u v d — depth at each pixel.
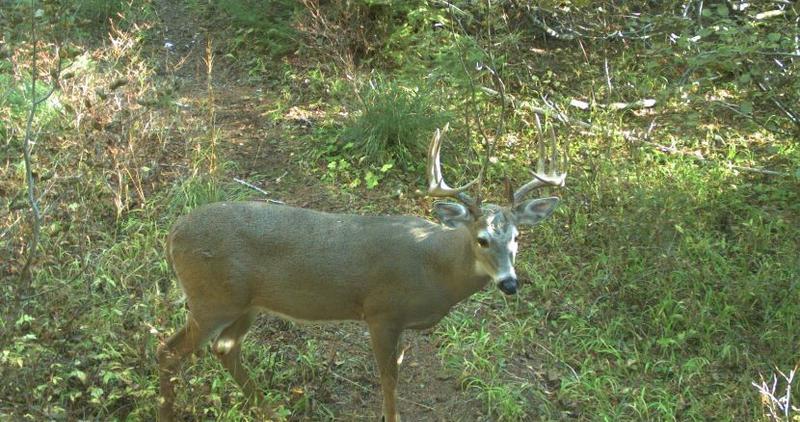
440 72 7.89
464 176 7.52
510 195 5.74
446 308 5.83
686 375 6.29
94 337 5.81
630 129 8.15
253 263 5.73
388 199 7.34
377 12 8.77
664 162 7.82
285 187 7.40
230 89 8.44
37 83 7.56
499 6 8.66
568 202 7.29
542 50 8.99
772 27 7.88
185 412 5.83
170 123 7.70
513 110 8.12
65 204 6.53
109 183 7.01
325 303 5.80
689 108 8.20
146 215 6.89
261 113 8.12
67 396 5.73
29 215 6.26
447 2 8.45
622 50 8.74
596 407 6.11
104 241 6.65
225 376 6.03
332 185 7.43
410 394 6.18
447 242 5.74
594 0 8.70
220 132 7.71
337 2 8.64
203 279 5.71
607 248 7.02
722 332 6.56
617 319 6.58
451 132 7.77
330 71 8.51
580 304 6.69
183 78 8.50
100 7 8.91
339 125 7.92
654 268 6.85
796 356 6.36
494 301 6.73
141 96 7.20
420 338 6.48
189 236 5.71
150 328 5.76
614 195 7.30
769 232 7.12
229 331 5.84
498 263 5.59
